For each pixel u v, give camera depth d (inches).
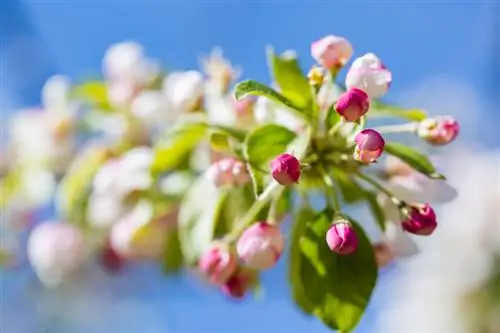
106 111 31.1
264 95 23.6
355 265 24.0
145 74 31.3
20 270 35.8
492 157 41.5
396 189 25.1
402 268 42.3
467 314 40.3
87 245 31.2
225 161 24.6
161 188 29.0
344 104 23.1
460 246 40.8
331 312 23.9
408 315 41.4
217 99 27.3
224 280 24.9
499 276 40.3
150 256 29.5
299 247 24.7
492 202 40.6
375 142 22.8
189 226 27.0
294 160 23.0
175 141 27.9
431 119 24.6
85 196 30.9
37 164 33.0
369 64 23.7
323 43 24.3
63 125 32.6
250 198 26.6
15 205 33.6
